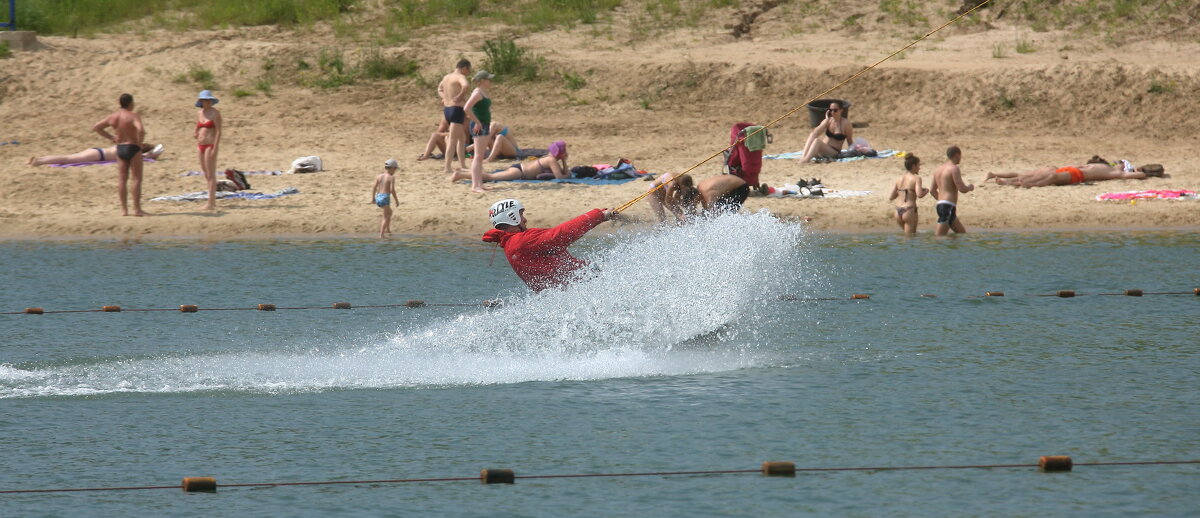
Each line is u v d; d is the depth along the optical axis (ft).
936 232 237.45
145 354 141.08
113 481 98.22
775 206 260.01
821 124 301.63
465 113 283.59
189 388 125.70
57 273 198.08
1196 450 103.81
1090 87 343.46
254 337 150.71
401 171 296.10
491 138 303.89
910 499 93.50
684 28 411.95
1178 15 392.88
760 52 384.47
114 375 130.93
